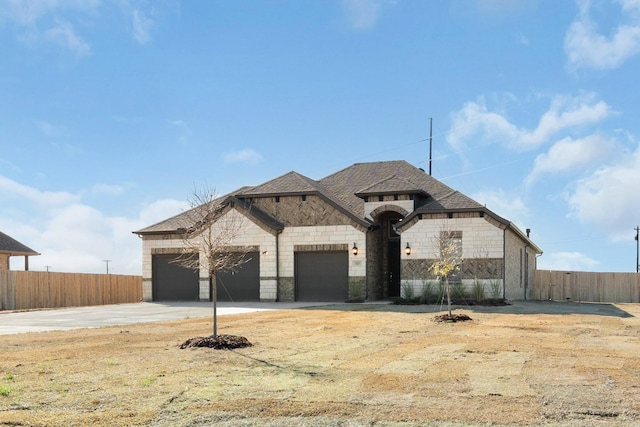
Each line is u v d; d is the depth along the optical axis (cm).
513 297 2841
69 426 620
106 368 930
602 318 1880
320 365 957
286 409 684
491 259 2598
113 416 655
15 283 2759
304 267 2914
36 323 1792
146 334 1416
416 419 644
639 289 3225
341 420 641
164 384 812
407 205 2878
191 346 1153
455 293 2623
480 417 649
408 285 2716
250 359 1018
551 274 3444
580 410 674
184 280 3109
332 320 1786
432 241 2684
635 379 838
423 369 920
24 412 669
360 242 2809
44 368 929
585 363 972
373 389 781
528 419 641
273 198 2986
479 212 2625
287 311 2188
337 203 2900
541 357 1036
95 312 2330
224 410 680
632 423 627
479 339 1298
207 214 1678
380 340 1283
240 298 2983
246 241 2962
